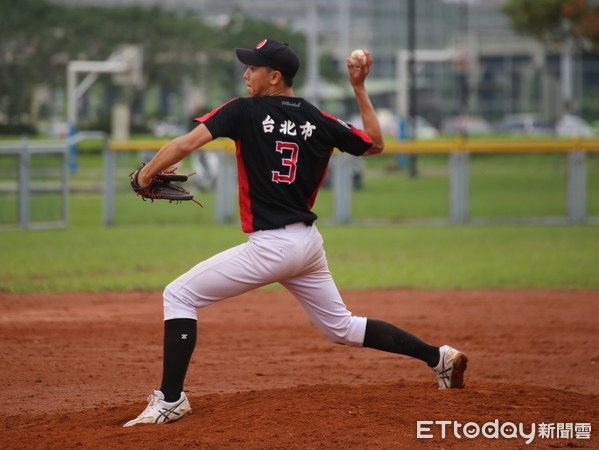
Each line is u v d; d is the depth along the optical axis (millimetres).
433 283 45344
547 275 47531
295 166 19188
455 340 32312
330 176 109188
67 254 55438
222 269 19391
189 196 19312
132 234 67625
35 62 188500
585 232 69562
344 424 18688
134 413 20844
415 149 77438
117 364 28219
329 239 65375
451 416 19344
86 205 92500
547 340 32250
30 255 54844
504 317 36625
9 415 21812
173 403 19594
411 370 27734
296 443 17562
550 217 79625
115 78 192875
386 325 21062
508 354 30047
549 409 20141
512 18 140500
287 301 41031
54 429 19562
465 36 192625
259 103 19250
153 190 19203
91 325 34531
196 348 30969
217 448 17344
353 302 40219
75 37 192750
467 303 39875
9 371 27125
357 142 19938
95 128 187625
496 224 76500
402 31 191000
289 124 19203
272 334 33469
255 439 17797
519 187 107312
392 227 74625
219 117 18922
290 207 19266
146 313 37188
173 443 17703
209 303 19719
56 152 71562
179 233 68562
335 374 27156
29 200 71562
